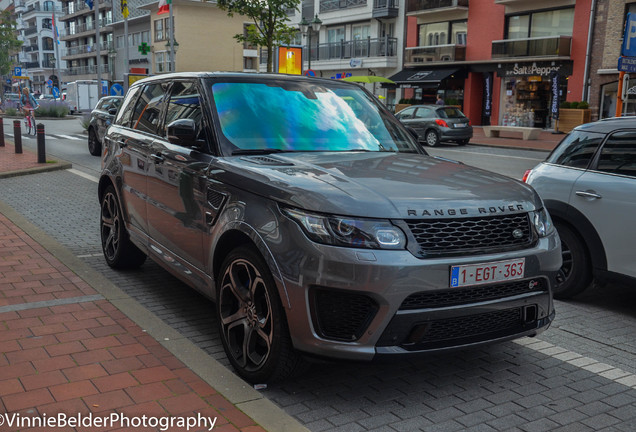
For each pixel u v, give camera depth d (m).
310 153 4.13
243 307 3.57
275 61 23.48
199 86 4.45
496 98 34.66
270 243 3.26
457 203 3.27
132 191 5.18
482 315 3.30
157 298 5.09
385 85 40.94
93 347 3.85
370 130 4.60
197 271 4.10
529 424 3.18
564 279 5.42
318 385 3.57
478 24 34.94
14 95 62.38
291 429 2.96
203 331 4.39
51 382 3.36
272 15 22.97
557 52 30.27
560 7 30.62
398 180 3.49
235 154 3.99
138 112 5.50
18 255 6.08
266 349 3.47
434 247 3.15
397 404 3.36
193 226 4.08
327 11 44.38
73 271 5.53
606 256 5.03
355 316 3.12
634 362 4.08
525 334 3.48
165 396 3.23
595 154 5.24
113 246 5.82
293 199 3.24
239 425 2.97
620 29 28.12
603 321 4.94
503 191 3.54
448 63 36.06
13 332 4.08
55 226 7.78
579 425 3.19
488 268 3.21
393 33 40.62
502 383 3.68
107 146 5.88
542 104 32.59
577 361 4.07
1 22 64.38
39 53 107.75
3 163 13.80
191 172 4.12
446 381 3.69
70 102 54.53
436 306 3.14
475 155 20.95
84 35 81.19
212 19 55.34
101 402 3.15
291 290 3.16
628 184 4.90
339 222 3.08
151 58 59.94
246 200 3.51
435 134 24.47
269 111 4.35
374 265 3.00
